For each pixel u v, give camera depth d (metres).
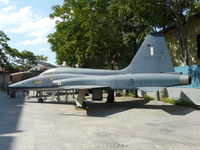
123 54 20.55
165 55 10.96
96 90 12.59
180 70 14.29
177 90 13.71
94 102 14.90
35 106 12.68
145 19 14.04
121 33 19.34
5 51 41.56
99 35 18.45
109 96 14.23
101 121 8.09
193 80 12.88
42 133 6.30
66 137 5.86
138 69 11.60
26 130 6.67
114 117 8.94
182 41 15.06
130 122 7.86
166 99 14.62
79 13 19.64
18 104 13.76
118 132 6.39
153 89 9.84
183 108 11.27
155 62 11.14
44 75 14.16
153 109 11.09
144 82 11.00
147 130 6.61
